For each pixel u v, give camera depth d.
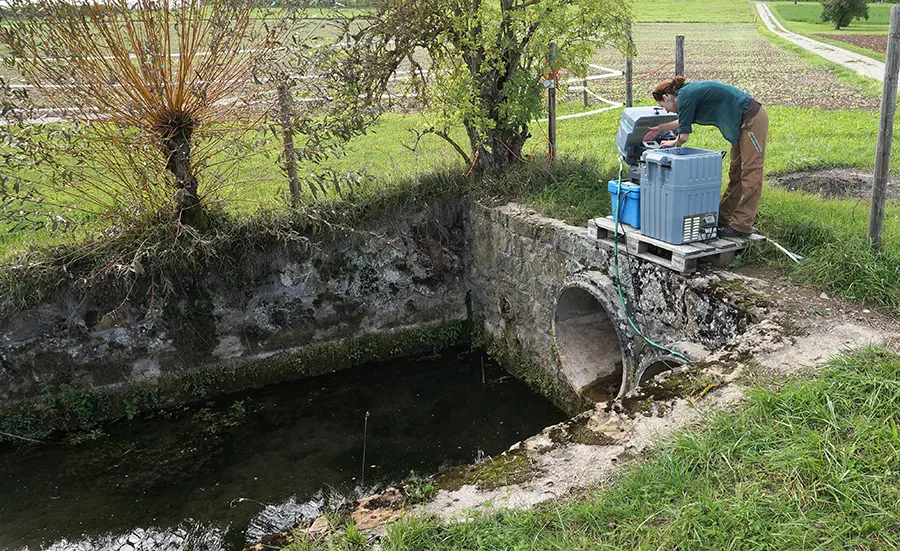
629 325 6.48
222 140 8.29
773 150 11.22
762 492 3.51
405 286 9.08
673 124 6.31
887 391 4.05
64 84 7.14
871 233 5.69
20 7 6.75
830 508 3.37
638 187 6.31
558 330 7.57
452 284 9.34
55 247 7.61
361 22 8.86
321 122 8.63
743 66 23.97
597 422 4.30
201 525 6.17
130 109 7.10
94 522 6.27
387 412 7.93
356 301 8.85
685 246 5.91
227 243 8.02
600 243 6.73
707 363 4.76
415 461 6.98
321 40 8.36
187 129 7.63
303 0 7.85
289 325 8.59
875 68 22.09
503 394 8.22
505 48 8.39
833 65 23.08
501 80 8.98
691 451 3.82
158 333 7.96
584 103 16.16
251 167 9.27
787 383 4.27
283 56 8.04
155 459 7.20
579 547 3.29
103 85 7.18
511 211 8.25
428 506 3.72
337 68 8.30
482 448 7.16
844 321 5.06
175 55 8.90
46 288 7.43
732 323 5.38
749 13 56.97
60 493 6.70
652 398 4.44
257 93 8.04
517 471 3.94
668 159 5.74
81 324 7.64
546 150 9.98
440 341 9.41
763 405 4.10
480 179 9.15
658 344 6.21
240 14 7.38
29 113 7.25
